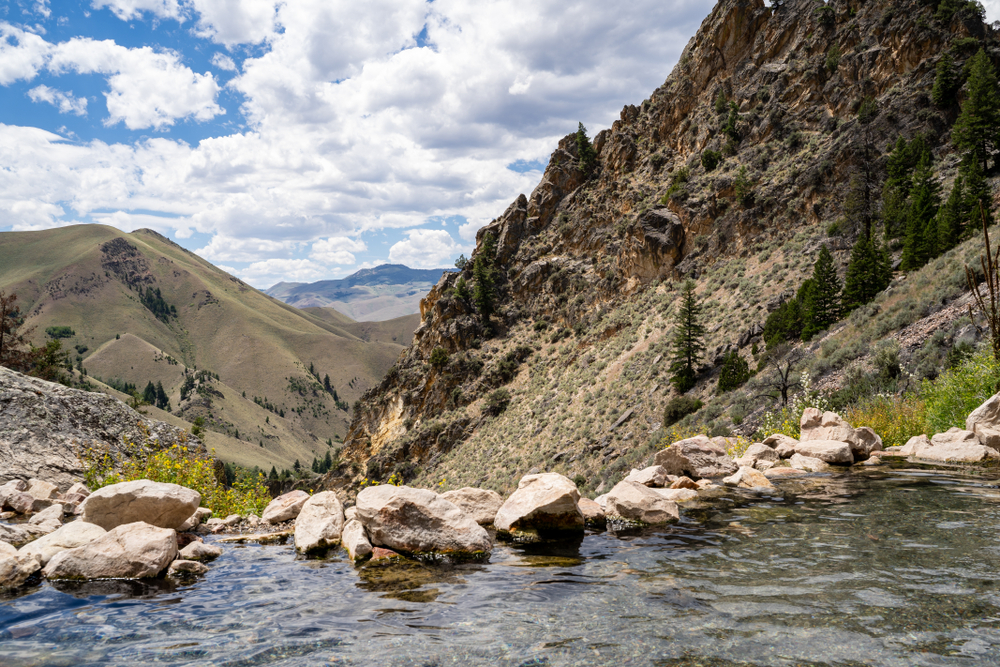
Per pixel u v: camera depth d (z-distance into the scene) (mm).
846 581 4559
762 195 80375
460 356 103375
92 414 11164
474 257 121312
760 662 3168
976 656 3133
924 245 47875
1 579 4906
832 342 40156
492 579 5090
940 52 73812
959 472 9820
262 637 3783
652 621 3902
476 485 70500
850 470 10922
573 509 7055
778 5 98562
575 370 85438
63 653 3523
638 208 99375
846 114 80812
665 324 77062
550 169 122438
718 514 7684
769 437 13984
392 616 4176
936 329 26484
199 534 7289
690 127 102562
